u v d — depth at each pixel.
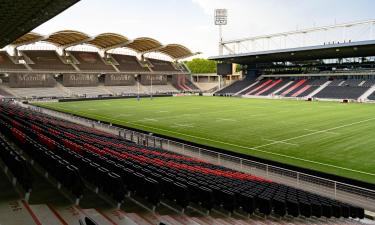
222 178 13.42
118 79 92.06
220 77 94.81
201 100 71.12
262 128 33.75
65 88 81.50
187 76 108.31
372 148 24.19
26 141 12.67
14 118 24.75
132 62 98.69
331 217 11.63
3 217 6.66
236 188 11.00
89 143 16.39
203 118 41.75
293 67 87.00
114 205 7.89
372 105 56.28
